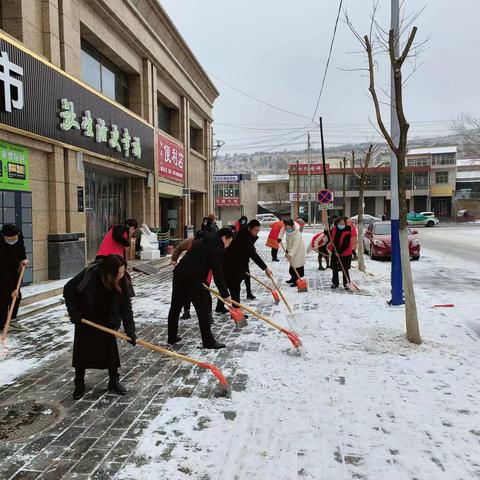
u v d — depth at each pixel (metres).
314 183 58.91
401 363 4.77
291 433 3.31
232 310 5.62
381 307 7.53
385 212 57.22
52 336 6.02
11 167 8.14
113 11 12.18
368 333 5.89
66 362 5.01
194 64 21.39
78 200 10.30
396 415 3.58
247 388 4.16
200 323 5.38
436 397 3.92
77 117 10.34
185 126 21.42
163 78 18.28
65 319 6.93
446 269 13.02
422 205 58.47
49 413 3.73
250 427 3.41
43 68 8.88
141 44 14.64
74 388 4.26
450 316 6.88
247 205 62.94
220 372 4.42
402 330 6.00
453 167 56.91
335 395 3.97
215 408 3.75
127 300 4.10
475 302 8.01
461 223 50.78
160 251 15.79
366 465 2.89
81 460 3.00
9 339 5.87
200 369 4.71
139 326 6.56
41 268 9.14
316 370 4.59
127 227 5.50
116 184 15.10
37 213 8.99
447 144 58.44
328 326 6.31
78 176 10.35
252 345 5.54
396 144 7.54
